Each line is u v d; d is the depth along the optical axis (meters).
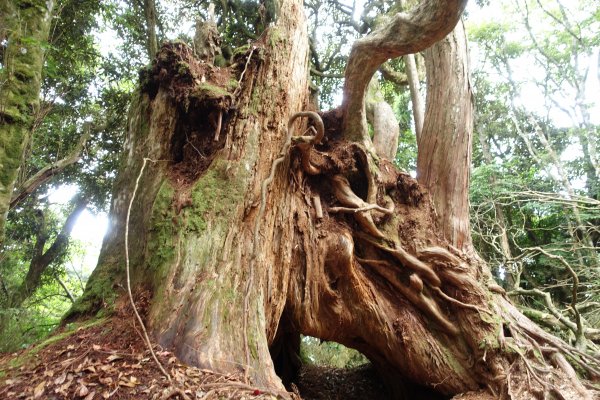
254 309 4.52
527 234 17.48
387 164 7.39
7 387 3.26
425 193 7.38
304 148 5.86
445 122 7.71
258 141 5.52
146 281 4.65
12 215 13.29
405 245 6.77
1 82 5.19
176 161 5.67
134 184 5.50
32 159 11.42
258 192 5.27
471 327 6.32
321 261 6.11
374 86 9.81
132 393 3.17
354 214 6.41
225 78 5.75
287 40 6.23
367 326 6.44
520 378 5.79
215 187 5.12
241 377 3.73
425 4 5.31
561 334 8.20
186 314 4.15
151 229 4.91
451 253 6.90
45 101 9.49
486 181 14.35
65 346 3.86
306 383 9.20
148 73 5.75
